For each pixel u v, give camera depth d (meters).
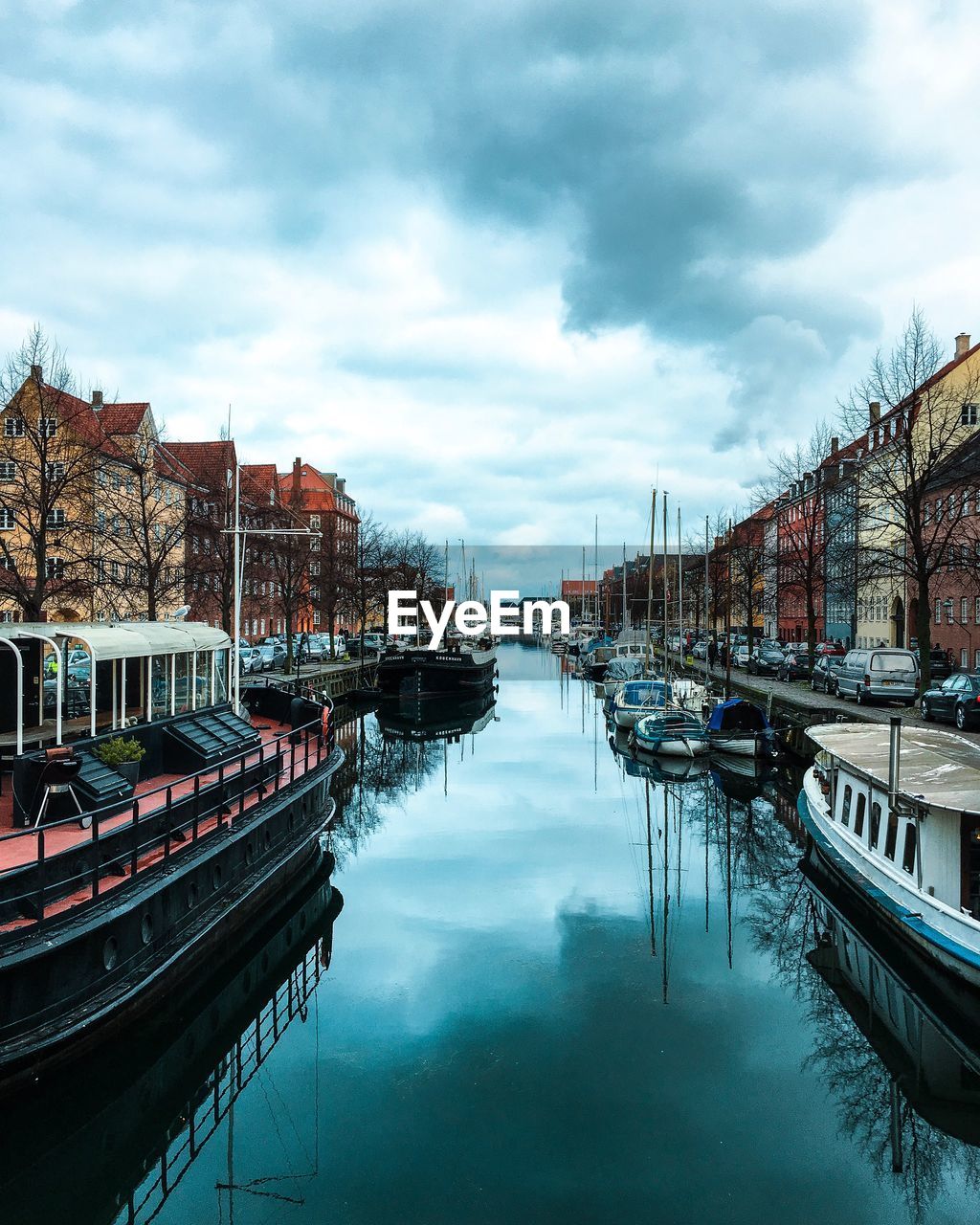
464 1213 8.77
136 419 52.09
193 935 12.27
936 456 33.47
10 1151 9.16
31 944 9.20
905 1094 11.03
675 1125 10.30
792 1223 8.68
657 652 73.88
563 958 15.22
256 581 56.16
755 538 75.00
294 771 19.11
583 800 28.28
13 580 29.25
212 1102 11.00
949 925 12.65
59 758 11.77
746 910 17.81
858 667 36.84
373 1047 12.16
